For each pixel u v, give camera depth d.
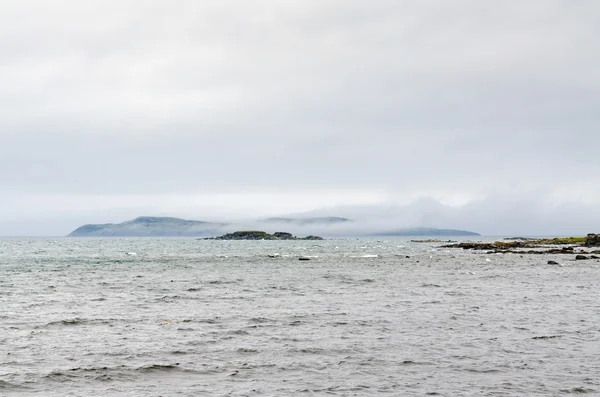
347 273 82.06
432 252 166.00
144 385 21.31
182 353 26.33
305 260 119.56
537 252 146.38
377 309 41.38
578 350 27.05
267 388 20.97
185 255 144.62
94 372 22.95
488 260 118.44
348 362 24.78
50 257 129.75
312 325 33.97
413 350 27.08
